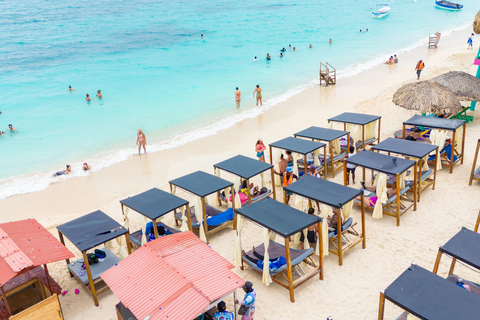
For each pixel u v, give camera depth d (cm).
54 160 2045
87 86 3538
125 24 7525
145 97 3145
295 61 4222
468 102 2298
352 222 1260
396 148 1383
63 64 4484
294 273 1030
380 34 5597
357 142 1780
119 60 4628
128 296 801
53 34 6531
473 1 9750
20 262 874
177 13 9025
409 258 1066
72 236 1043
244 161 1466
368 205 1291
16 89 3475
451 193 1375
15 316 841
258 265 1022
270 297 973
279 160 1634
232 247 1205
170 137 2281
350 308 912
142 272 859
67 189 1725
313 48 4853
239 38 5766
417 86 1788
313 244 1117
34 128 2531
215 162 1873
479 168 1427
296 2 10906
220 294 784
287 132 2186
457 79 1870
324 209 1048
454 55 3778
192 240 992
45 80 3781
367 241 1162
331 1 10812
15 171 1928
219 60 4447
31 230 1059
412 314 697
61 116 2755
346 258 1096
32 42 5819
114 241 1289
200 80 3625
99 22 7831
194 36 6097
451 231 1168
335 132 1650
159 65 4309
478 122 1997
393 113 2288
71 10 10044
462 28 5766
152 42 5712
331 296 957
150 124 2528
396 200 1202
